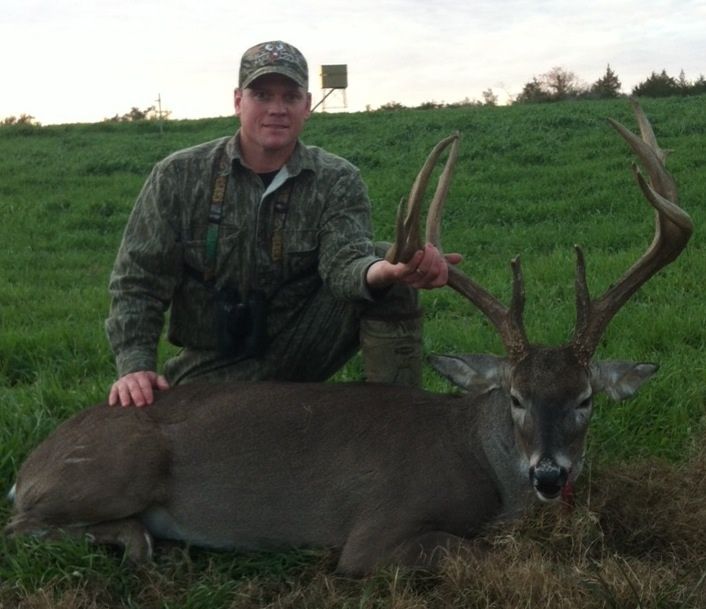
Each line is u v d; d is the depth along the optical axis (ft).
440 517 6.43
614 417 8.34
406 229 6.23
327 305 7.80
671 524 6.56
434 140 32.09
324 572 6.36
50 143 38.40
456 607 5.63
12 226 21.38
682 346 10.31
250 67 7.43
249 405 6.84
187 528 6.74
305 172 7.59
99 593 6.00
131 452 6.57
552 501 6.33
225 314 7.66
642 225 18.25
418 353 7.84
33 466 6.75
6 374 10.72
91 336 11.64
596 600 5.56
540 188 23.08
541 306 12.42
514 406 6.38
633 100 6.91
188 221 7.55
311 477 6.60
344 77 52.06
